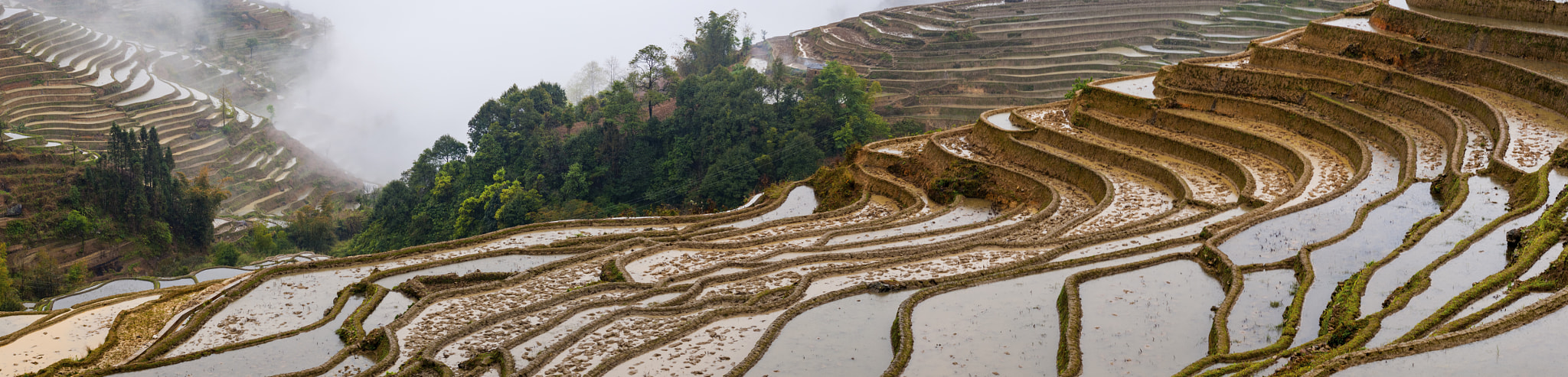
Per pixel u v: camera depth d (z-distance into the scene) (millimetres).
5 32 165875
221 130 163375
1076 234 42656
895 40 139125
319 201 160125
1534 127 43062
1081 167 55781
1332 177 44750
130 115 153875
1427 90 51719
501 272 47312
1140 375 25031
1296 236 35750
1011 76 117188
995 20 139250
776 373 27438
